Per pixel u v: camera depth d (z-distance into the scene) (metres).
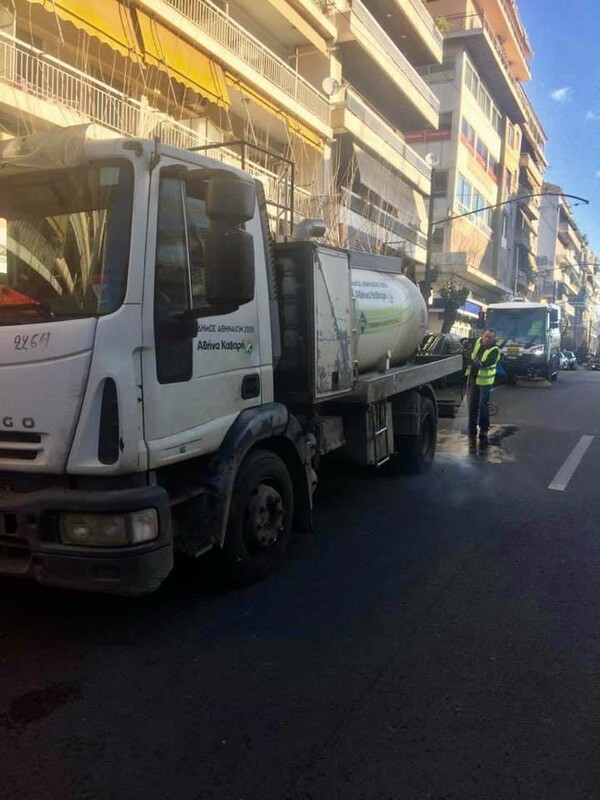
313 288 5.57
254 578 4.89
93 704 3.35
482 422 11.20
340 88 21.72
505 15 46.31
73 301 3.63
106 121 12.51
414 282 9.39
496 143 46.59
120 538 3.52
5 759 2.92
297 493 5.47
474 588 4.91
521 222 57.94
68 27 12.64
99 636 4.08
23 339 3.62
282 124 19.12
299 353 5.61
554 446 10.86
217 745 3.03
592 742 3.09
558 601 4.70
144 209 3.68
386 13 26.66
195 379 4.08
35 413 3.58
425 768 2.89
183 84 14.72
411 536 6.12
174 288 3.89
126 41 13.01
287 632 4.16
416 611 4.49
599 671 3.75
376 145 24.59
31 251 3.79
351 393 6.55
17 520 3.62
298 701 3.40
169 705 3.35
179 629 4.18
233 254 3.80
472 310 41.78
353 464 8.67
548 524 6.54
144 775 2.82
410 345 8.74
